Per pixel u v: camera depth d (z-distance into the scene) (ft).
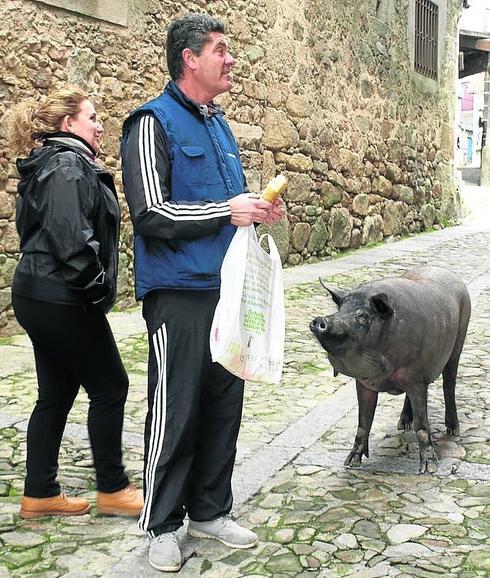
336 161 37.22
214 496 9.60
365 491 11.16
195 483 9.59
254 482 11.41
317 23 35.37
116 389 10.16
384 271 31.94
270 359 9.00
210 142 9.07
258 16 31.17
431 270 13.12
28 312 9.59
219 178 9.05
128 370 17.62
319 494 11.07
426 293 11.66
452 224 50.31
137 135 8.68
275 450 12.69
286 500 10.87
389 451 12.82
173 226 8.43
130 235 24.71
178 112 8.89
